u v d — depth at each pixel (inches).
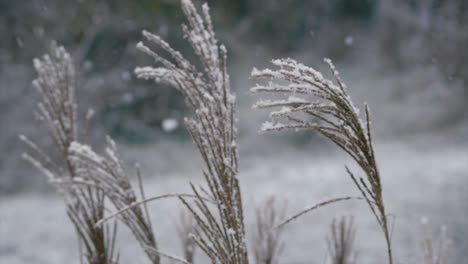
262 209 116.9
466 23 813.9
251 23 1139.9
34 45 700.7
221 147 74.3
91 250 95.3
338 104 68.8
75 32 729.0
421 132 739.4
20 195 542.6
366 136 70.9
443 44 832.9
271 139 745.6
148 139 725.3
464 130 686.5
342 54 1195.3
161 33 753.0
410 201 377.4
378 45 1079.6
